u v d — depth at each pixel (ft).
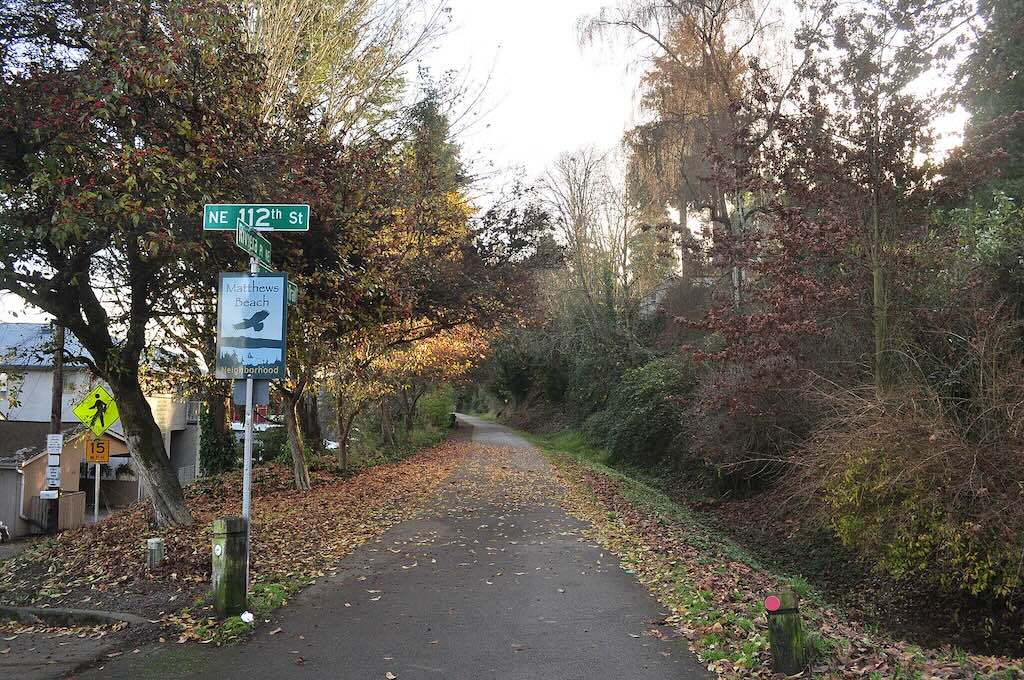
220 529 22.17
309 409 89.56
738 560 37.27
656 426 85.46
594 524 41.78
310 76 43.29
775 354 41.96
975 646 30.48
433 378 97.25
